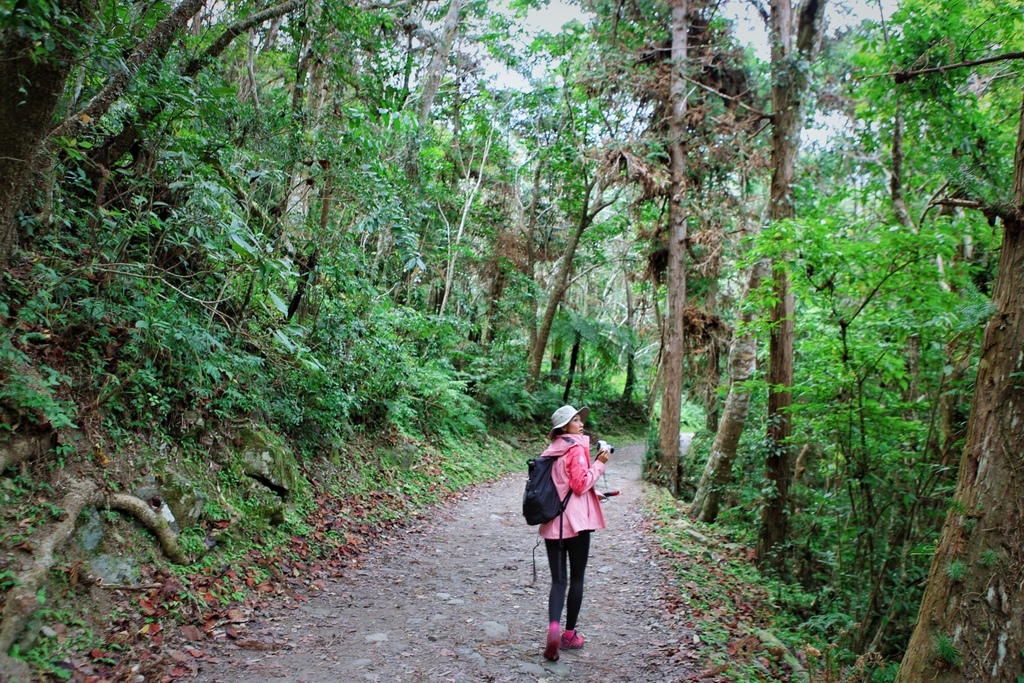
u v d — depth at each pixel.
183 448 5.24
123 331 5.11
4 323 4.22
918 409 5.99
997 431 2.96
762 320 7.45
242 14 6.62
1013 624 2.77
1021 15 7.39
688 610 5.49
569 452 4.31
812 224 5.50
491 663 3.99
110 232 5.16
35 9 2.82
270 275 5.77
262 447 6.07
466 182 19.45
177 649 3.67
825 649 5.36
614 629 4.88
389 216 7.45
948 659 2.88
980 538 2.91
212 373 5.47
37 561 3.42
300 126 7.43
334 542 6.16
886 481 5.94
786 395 8.29
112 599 3.77
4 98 2.94
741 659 4.39
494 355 18.75
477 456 13.63
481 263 19.25
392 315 10.20
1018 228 3.07
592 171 18.31
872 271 5.62
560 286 20.27
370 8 9.15
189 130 6.37
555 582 4.21
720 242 13.67
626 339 25.66
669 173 14.56
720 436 10.30
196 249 5.78
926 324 5.50
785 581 7.52
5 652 3.00
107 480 4.32
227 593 4.51
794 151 9.80
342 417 8.25
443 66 13.75
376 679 3.61
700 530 9.44
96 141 5.79
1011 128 8.42
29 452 3.88
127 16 4.60
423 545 7.07
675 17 14.70
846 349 5.73
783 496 7.97
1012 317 3.00
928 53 7.82
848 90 10.45
